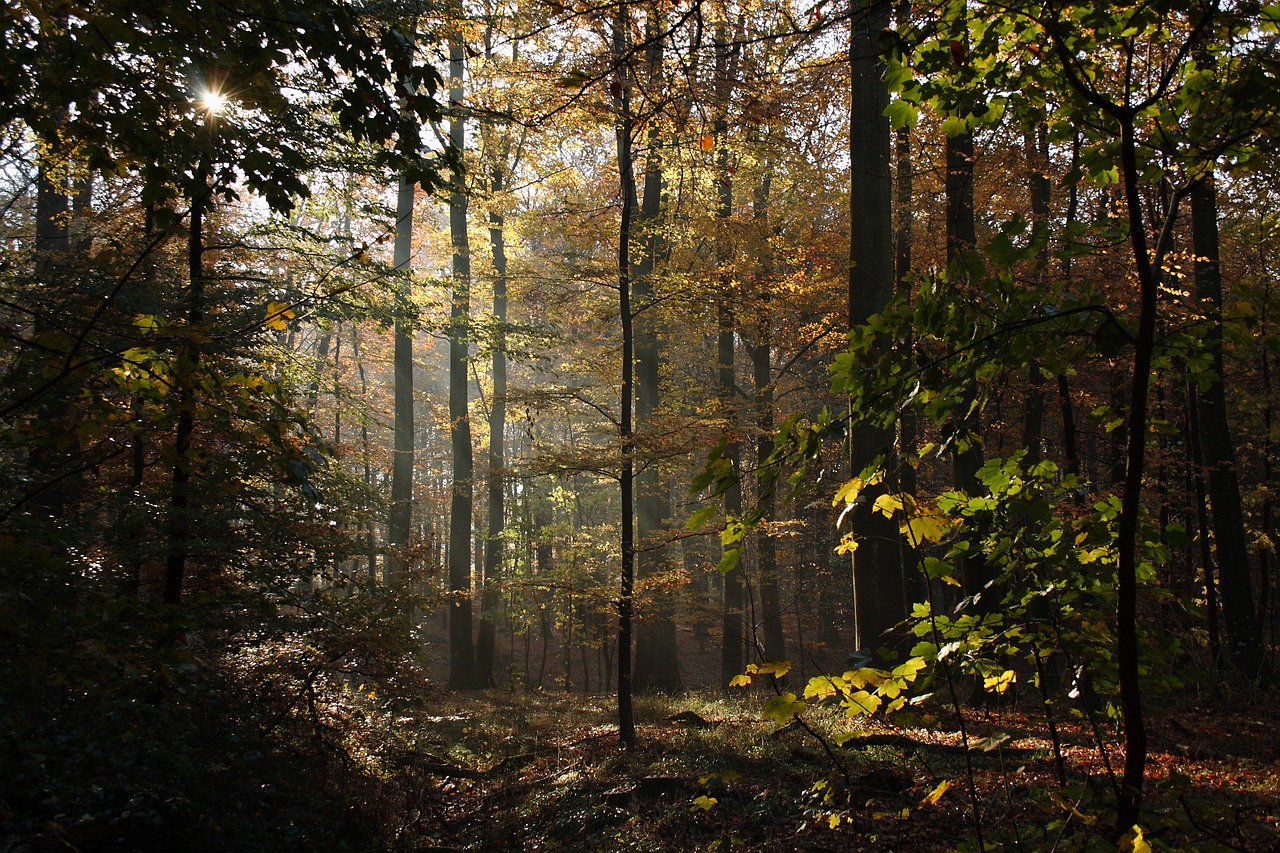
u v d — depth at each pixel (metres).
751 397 21.78
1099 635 2.59
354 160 8.75
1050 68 2.56
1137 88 2.66
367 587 9.41
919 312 2.39
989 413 11.58
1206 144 2.44
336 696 9.48
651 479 16.05
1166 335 2.32
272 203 4.54
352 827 7.28
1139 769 2.14
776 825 6.63
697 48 3.90
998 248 2.36
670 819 7.11
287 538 8.27
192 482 7.50
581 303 12.37
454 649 19.58
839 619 27.06
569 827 7.51
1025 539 2.68
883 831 5.55
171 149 4.25
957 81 2.67
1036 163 11.77
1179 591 16.69
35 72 4.13
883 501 2.46
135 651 3.68
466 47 9.68
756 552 21.33
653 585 10.09
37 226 11.99
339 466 9.49
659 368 16.05
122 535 7.19
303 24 4.06
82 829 4.93
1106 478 15.91
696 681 23.58
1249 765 8.00
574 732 11.77
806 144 15.37
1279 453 18.64
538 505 23.30
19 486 4.74
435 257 21.72
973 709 9.75
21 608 3.83
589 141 13.54
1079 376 12.39
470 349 22.73
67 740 5.66
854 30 6.91
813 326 17.95
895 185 14.06
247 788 6.55
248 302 8.41
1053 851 2.37
